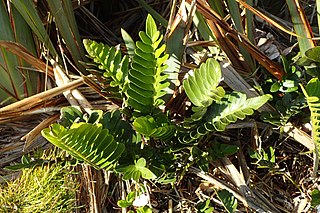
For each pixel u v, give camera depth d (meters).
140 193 1.21
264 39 1.29
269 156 1.24
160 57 1.09
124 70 1.14
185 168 1.17
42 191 1.16
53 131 0.98
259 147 1.21
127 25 1.51
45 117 1.31
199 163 1.16
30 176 1.18
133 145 1.14
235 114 1.08
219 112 1.10
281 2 1.47
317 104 1.03
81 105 1.23
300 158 1.23
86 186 1.25
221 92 1.07
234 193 1.19
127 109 1.17
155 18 1.34
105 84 1.21
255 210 1.18
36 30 1.21
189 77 1.10
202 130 1.12
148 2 1.48
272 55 1.27
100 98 1.27
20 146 1.29
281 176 1.24
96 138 1.04
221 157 1.18
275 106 1.22
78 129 1.00
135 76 1.07
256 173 1.24
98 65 1.20
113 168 1.12
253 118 1.24
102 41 1.47
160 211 1.23
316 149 1.10
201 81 1.09
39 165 1.18
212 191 1.22
